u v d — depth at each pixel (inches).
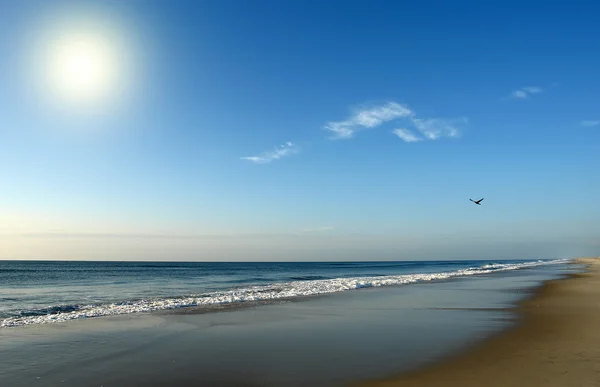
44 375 323.6
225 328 514.3
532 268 2800.2
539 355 362.9
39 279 1937.7
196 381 308.0
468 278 1599.4
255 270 3390.7
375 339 446.6
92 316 614.2
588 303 734.5
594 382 286.2
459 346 406.6
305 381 304.8
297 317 603.8
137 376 320.2
